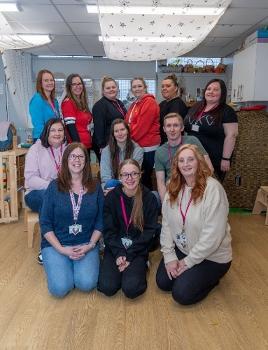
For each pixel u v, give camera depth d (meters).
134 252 2.30
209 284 2.14
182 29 4.18
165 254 2.25
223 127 2.96
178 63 7.14
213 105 2.98
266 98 4.78
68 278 2.21
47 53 7.07
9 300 2.17
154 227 2.37
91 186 2.34
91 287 2.23
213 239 2.02
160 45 4.86
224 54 6.95
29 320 1.96
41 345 1.76
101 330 1.88
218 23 4.77
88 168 2.34
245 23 4.78
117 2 3.42
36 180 2.84
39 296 2.22
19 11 4.27
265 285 2.38
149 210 2.39
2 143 3.87
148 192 2.42
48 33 5.32
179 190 2.16
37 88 3.25
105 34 4.37
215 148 3.00
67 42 6.00
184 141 2.79
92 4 4.00
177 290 2.07
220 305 2.12
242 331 1.87
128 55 5.44
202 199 2.05
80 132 3.31
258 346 1.75
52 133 2.82
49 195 2.29
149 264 2.62
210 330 1.88
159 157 2.83
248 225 3.67
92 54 7.18
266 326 1.92
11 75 6.32
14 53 6.45
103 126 3.31
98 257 2.39
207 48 6.39
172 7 3.51
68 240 2.32
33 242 3.10
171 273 2.17
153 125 3.24
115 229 2.39
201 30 4.21
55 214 2.28
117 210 2.37
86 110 3.39
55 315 2.02
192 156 2.07
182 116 3.24
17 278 2.46
